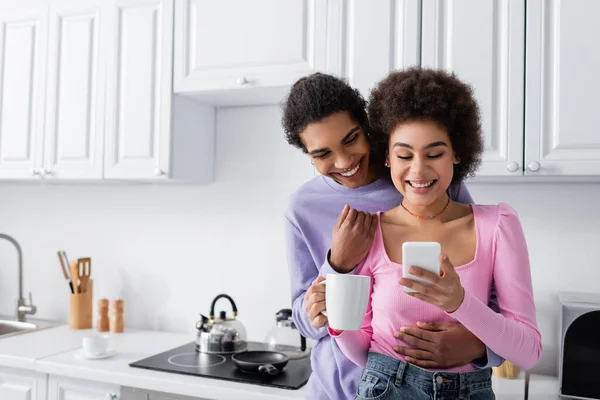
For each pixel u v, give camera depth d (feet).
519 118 5.07
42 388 6.05
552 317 5.97
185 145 6.73
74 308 7.61
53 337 7.09
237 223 7.26
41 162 7.15
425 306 2.93
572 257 5.94
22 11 7.34
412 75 3.03
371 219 3.19
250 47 6.04
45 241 8.36
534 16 5.05
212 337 6.27
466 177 3.33
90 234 8.08
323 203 3.83
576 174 4.92
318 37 5.75
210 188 7.41
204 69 6.28
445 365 2.88
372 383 2.97
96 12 6.89
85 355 6.07
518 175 5.09
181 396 5.31
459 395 2.86
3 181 8.45
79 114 6.93
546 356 5.96
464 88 3.04
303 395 4.92
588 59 4.89
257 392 5.00
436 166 2.81
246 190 7.22
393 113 2.88
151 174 6.51
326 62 5.71
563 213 5.98
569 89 4.93
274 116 7.08
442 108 2.79
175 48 6.41
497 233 2.93
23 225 8.52
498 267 2.91
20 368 6.14
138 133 6.57
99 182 7.69
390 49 5.48
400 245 3.08
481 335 2.62
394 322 3.01
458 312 2.56
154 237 7.71
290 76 5.85
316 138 3.33
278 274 7.04
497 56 5.16
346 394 3.59
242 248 7.22
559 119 4.96
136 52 6.61
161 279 7.65
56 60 7.09
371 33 5.53
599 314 4.84
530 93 5.04
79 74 6.95
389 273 3.03
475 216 3.04
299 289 3.91
